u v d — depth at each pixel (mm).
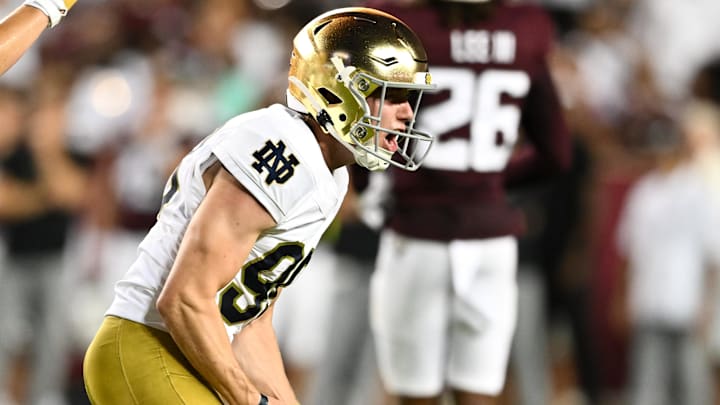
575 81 24984
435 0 16172
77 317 24047
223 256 10930
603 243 25938
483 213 16500
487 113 16359
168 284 10938
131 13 28719
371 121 11633
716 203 23109
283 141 11242
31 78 24297
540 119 16891
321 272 22609
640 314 23703
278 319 22812
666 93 30500
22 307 23516
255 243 11375
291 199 11148
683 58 33562
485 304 16703
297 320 22766
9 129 23250
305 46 11672
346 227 21984
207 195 11070
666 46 33562
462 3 16109
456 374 16922
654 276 23484
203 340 10969
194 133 23953
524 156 17188
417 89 11781
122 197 23641
